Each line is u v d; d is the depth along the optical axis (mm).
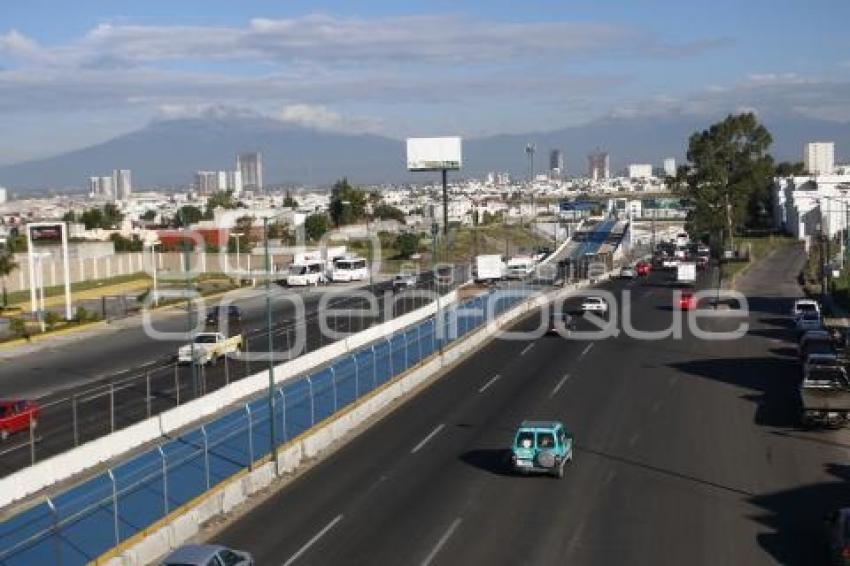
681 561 21766
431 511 26172
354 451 34094
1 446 35156
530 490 28062
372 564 22016
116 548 22312
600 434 35375
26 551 22062
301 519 25891
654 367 50656
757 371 48719
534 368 51562
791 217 172250
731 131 141125
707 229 145875
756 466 30500
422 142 145625
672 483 28562
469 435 35844
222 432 34000
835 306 78062
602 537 23578
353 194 176250
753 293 91125
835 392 35000
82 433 36875
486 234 176250
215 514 26422
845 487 27922
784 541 23125
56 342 64812
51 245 105625
